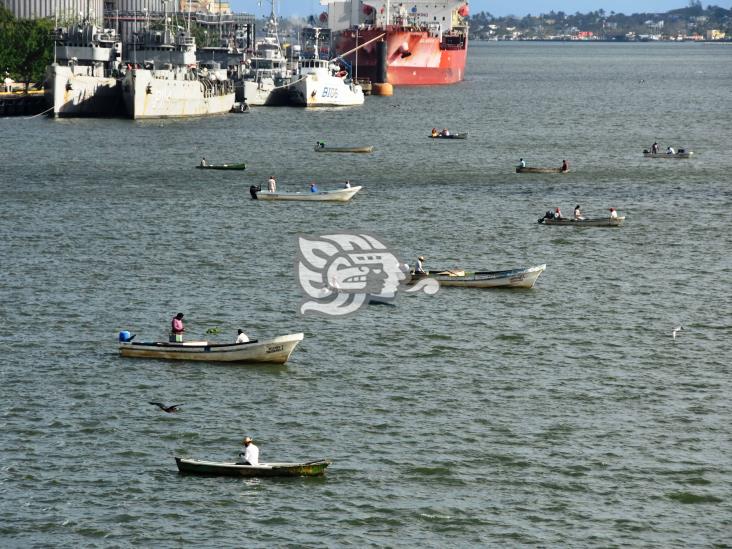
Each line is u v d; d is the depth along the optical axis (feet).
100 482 609.42
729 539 569.23
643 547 560.61
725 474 629.51
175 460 631.56
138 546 553.23
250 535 563.48
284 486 608.19
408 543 559.79
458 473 625.82
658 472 630.74
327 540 560.61
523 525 577.43
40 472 618.85
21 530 564.71
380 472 624.59
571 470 631.56
